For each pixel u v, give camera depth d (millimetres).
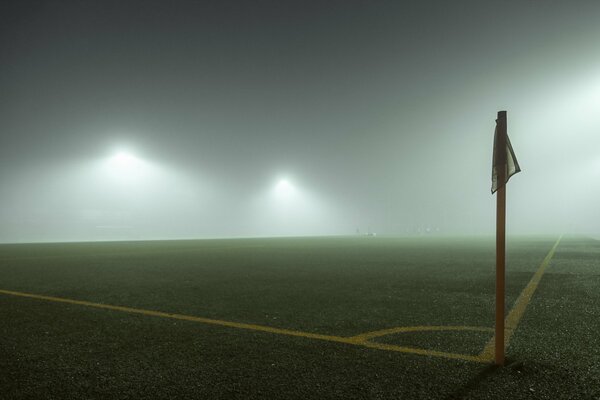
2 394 2430
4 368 2873
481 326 4012
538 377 2617
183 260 11164
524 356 3043
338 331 3828
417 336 3645
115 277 7688
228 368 2832
